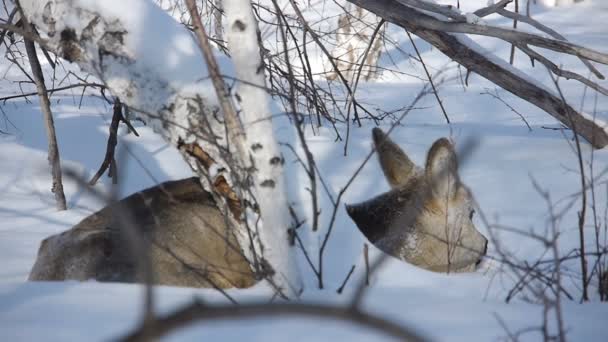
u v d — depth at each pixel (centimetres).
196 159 1150
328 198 1191
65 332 781
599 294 1085
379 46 3391
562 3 5712
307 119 2119
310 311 441
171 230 1135
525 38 1638
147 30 1202
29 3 1305
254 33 998
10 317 860
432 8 1661
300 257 1123
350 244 1165
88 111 2533
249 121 998
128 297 962
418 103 2677
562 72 1703
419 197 1211
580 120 1802
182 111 1147
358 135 1892
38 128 2316
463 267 1201
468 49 1770
